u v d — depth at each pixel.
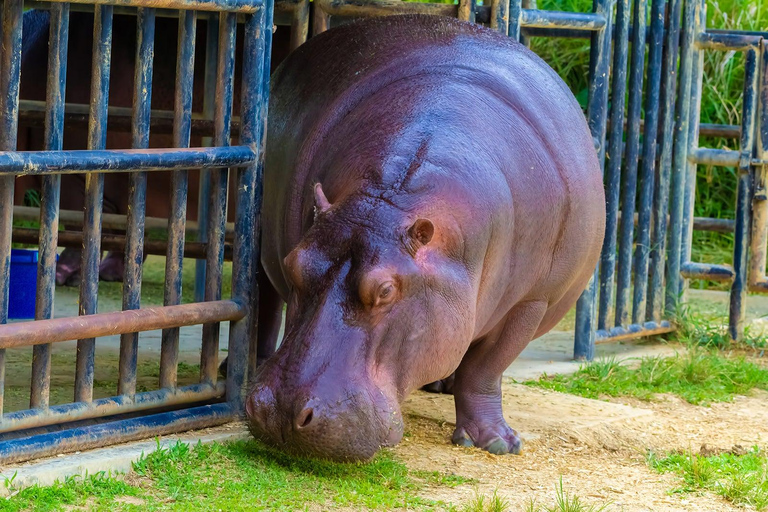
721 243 23.34
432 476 9.49
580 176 10.34
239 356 10.66
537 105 10.30
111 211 17.08
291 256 8.30
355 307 8.12
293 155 10.73
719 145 23.80
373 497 8.63
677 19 16.17
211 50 15.05
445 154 9.08
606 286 15.58
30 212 15.87
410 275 8.20
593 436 11.28
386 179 8.78
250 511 8.08
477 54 10.52
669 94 16.30
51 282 9.09
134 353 9.75
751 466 10.21
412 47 10.64
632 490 9.41
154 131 13.96
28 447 8.68
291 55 12.18
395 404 8.29
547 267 10.27
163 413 9.99
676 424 12.11
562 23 13.80
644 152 16.03
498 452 10.48
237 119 15.59
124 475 8.88
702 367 14.34
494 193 9.16
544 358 15.24
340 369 7.98
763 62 16.12
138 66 9.70
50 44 8.91
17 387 11.59
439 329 8.50
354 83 10.42
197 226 15.81
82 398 9.36
